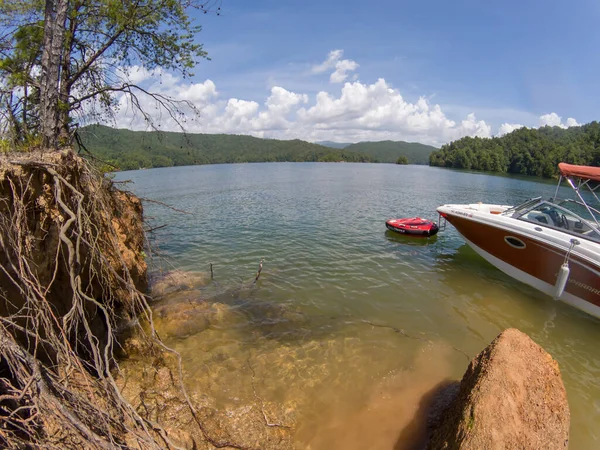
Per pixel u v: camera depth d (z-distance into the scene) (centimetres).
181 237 1461
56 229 442
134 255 723
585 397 555
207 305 795
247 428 454
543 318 809
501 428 357
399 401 520
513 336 472
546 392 413
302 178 5250
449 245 1363
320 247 1310
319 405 507
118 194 732
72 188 383
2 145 520
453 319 786
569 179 937
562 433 394
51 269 446
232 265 1104
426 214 2097
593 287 803
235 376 557
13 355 301
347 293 902
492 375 404
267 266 1094
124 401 313
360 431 463
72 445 304
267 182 4444
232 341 659
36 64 839
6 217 361
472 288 957
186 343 643
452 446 364
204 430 438
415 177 5612
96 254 479
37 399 283
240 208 2258
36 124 789
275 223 1755
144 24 902
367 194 3133
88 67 918
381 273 1048
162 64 975
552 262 884
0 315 363
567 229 905
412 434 460
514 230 952
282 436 449
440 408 504
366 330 722
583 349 694
